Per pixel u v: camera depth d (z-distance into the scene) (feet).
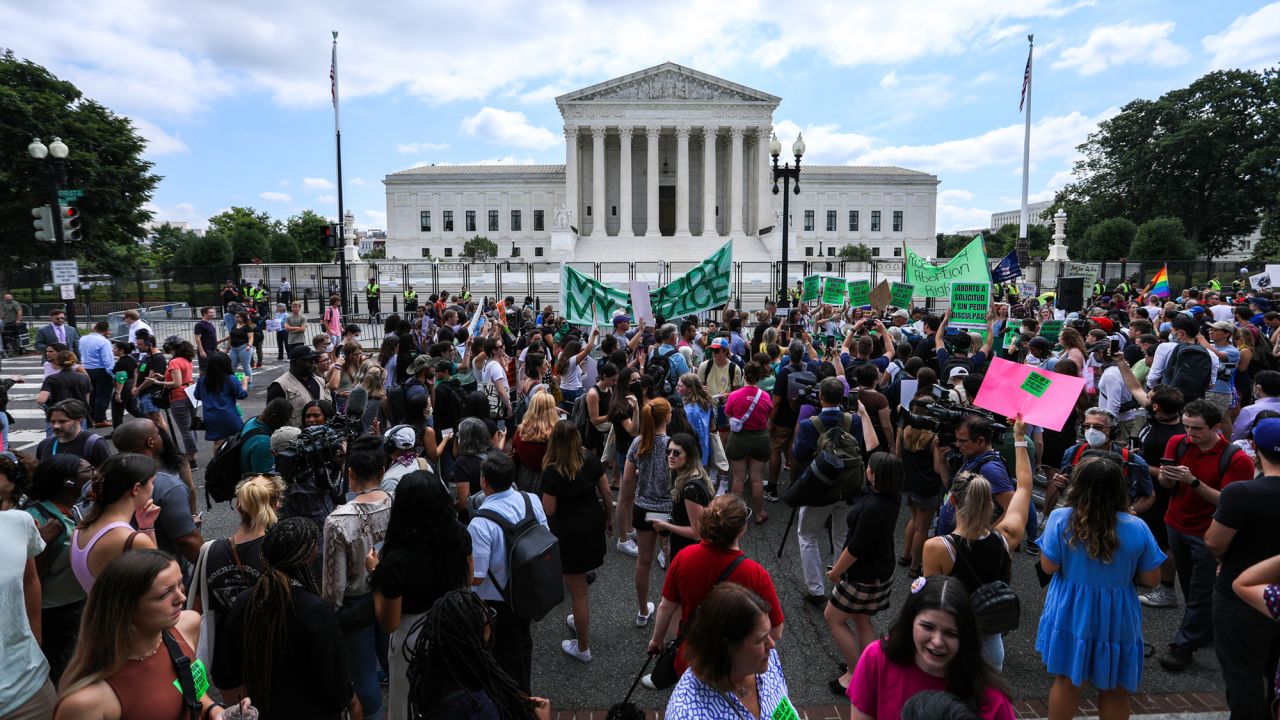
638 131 239.30
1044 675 18.99
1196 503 18.80
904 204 292.40
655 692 18.33
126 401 40.14
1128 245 171.32
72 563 14.65
